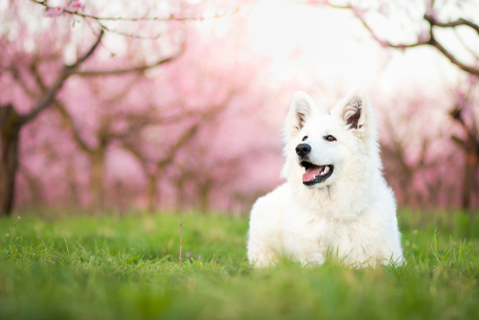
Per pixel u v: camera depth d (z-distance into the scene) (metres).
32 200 16.45
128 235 6.21
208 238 6.14
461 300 1.98
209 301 1.85
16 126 10.03
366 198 3.52
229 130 17.81
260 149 18.44
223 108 16.39
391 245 3.49
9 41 11.02
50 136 15.88
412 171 12.48
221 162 17.91
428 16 6.24
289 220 3.80
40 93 12.99
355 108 3.76
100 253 4.01
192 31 14.24
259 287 2.10
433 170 14.83
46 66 13.05
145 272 2.89
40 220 8.41
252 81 16.45
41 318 1.60
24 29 11.02
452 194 11.77
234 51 15.70
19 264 2.85
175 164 17.02
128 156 19.56
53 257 3.43
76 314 1.66
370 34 6.65
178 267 3.29
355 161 3.57
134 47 13.11
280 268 2.71
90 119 15.42
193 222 7.25
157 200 19.02
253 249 4.43
